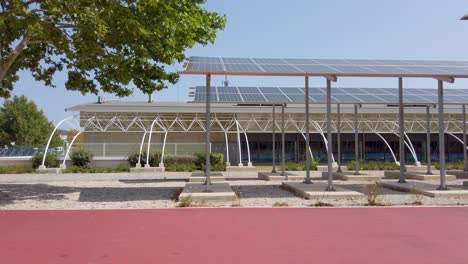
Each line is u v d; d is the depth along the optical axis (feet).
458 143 132.87
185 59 56.29
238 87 82.48
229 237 27.58
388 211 37.68
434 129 117.91
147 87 56.85
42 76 56.90
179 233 28.84
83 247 25.21
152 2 46.60
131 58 52.85
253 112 118.83
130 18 46.21
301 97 76.64
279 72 46.50
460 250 24.25
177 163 105.70
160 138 123.03
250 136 129.18
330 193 46.57
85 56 45.21
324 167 96.89
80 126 115.14
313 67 51.55
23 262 22.21
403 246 25.17
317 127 111.14
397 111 116.16
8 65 46.83
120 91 56.80
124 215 35.96
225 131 111.75
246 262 22.02
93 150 109.70
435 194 47.29
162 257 23.03
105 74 54.03
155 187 61.93
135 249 24.70
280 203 42.22
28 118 207.51
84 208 40.78
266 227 30.71
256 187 60.80
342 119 117.08
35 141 205.05
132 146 111.45
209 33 59.41
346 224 31.73
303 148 129.80
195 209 39.17
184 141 124.26
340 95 80.28
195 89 75.87
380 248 24.71
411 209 38.81
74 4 40.65
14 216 35.65
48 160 100.27
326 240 26.66
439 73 46.57
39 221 33.32
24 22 40.47
